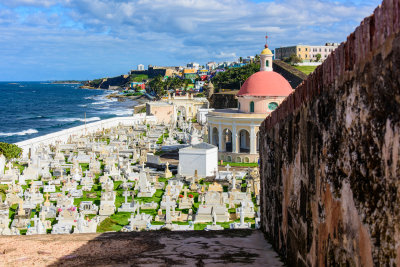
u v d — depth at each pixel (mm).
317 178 8258
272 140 12664
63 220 36906
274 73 73000
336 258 7246
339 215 7109
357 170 6414
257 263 10391
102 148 75500
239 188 49844
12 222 36625
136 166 63156
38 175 56500
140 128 107312
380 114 5711
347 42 6738
